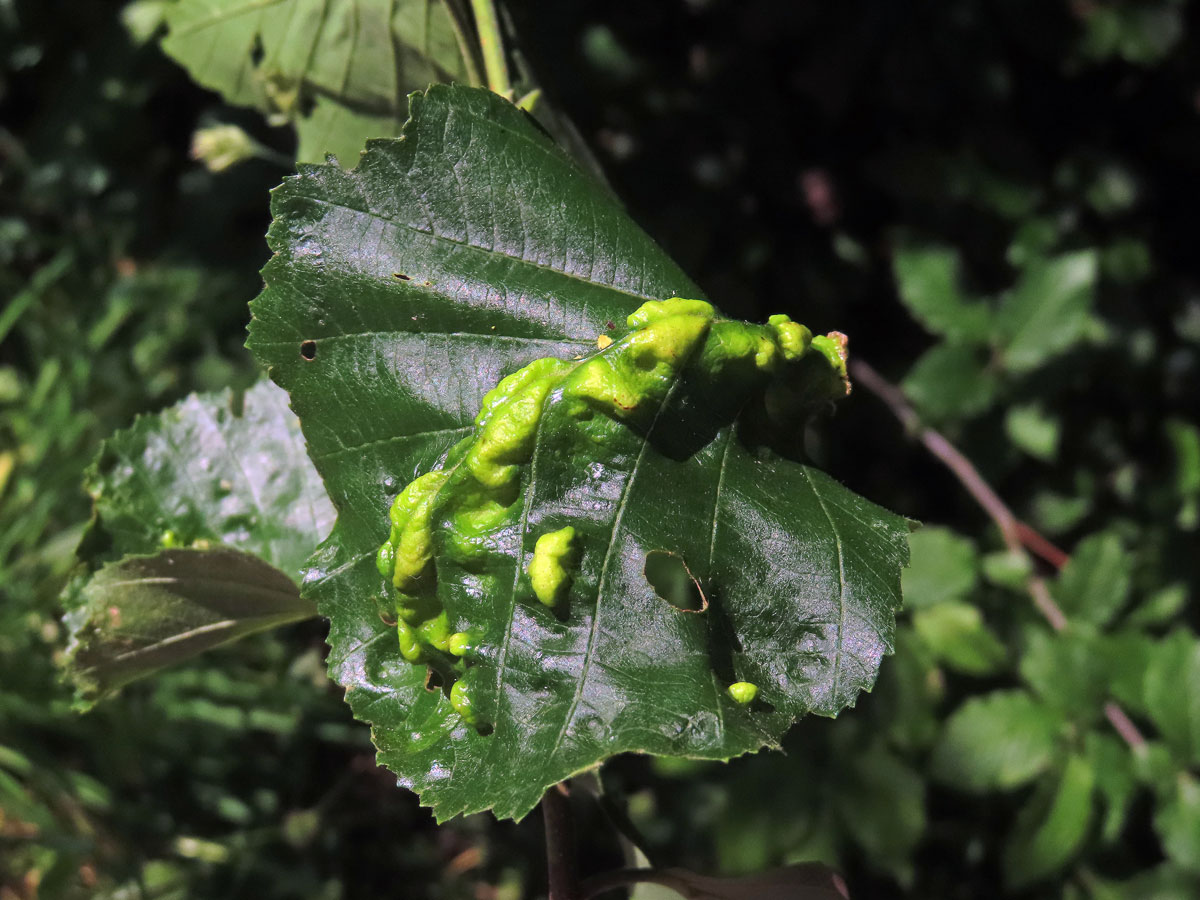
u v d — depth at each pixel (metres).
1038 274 0.40
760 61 0.42
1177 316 0.46
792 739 0.39
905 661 0.38
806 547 0.16
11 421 0.46
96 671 0.22
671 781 0.48
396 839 0.49
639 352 0.16
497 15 0.21
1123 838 0.46
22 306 0.49
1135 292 0.45
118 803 0.42
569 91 0.41
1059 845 0.36
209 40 0.26
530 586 0.16
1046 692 0.37
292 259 0.17
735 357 0.16
